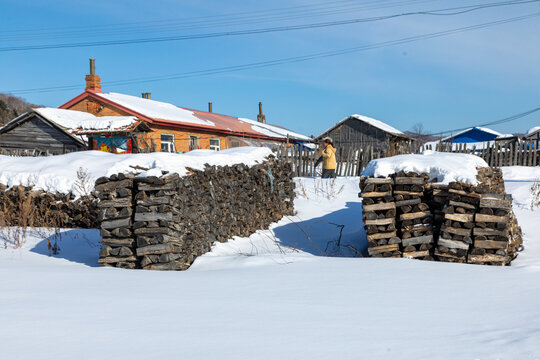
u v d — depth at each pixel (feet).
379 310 11.87
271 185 36.14
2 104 214.90
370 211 24.59
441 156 27.48
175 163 24.91
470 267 18.54
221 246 27.27
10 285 14.51
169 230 20.99
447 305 12.47
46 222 31.96
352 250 28.45
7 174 34.27
